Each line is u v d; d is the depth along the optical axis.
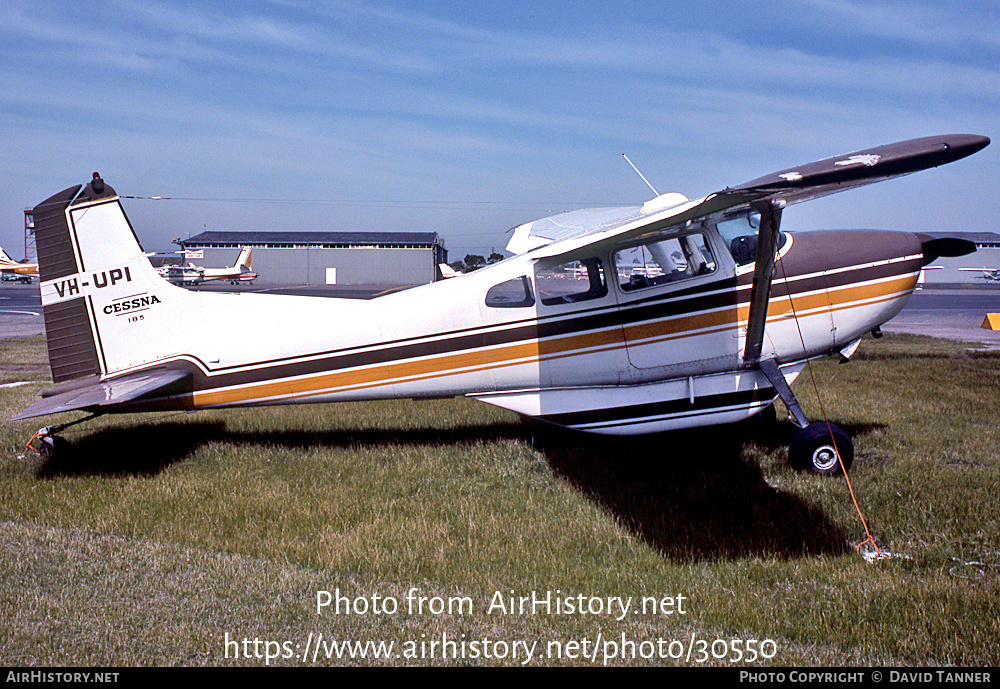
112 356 6.55
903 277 6.64
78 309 6.50
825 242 6.61
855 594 3.76
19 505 5.26
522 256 6.52
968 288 60.81
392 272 79.88
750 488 5.45
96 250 6.48
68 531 4.79
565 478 5.85
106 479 5.88
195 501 5.35
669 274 6.28
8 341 17.81
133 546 4.52
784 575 4.06
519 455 6.46
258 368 6.54
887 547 4.46
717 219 5.98
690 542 4.54
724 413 6.22
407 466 6.22
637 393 6.27
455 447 6.80
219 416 8.34
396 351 6.46
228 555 4.41
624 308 6.29
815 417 7.65
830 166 4.59
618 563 4.25
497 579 4.06
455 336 6.44
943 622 3.46
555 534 4.65
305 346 6.50
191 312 6.56
